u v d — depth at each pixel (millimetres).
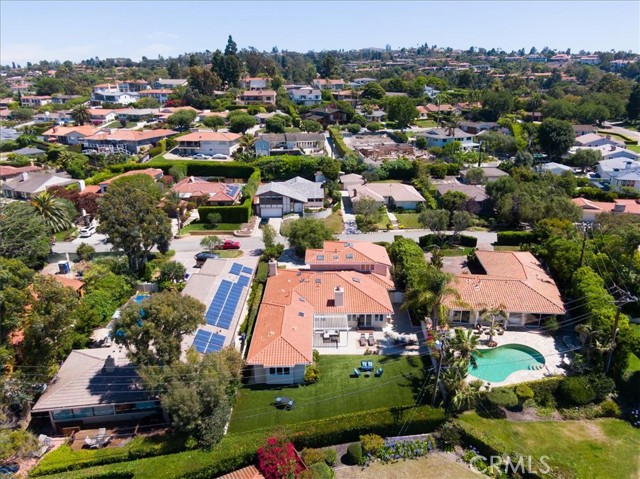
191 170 116438
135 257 65188
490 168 114125
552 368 47781
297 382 46094
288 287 57188
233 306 53906
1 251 62812
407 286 58344
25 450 35906
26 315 41625
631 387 45344
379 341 52281
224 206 87562
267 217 92125
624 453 38594
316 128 153375
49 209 77750
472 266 68625
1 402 38125
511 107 180000
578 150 122688
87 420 40875
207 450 36469
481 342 51844
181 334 40844
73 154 124500
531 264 63750
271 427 39281
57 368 42656
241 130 151375
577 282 56500
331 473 36062
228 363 41281
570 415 42594
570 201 83500
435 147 137000
